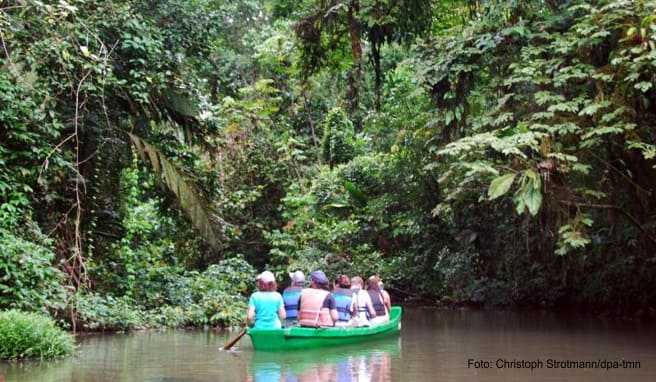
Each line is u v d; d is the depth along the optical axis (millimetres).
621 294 17250
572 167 11547
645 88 10461
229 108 22359
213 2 23000
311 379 7508
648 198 13180
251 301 10055
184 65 14758
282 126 25000
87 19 12664
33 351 8414
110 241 14734
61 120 12664
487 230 20312
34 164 11398
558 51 11797
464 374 7996
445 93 13531
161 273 14945
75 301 11328
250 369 8164
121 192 15227
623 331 13164
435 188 20453
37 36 11656
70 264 12453
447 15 16391
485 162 11508
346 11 14414
